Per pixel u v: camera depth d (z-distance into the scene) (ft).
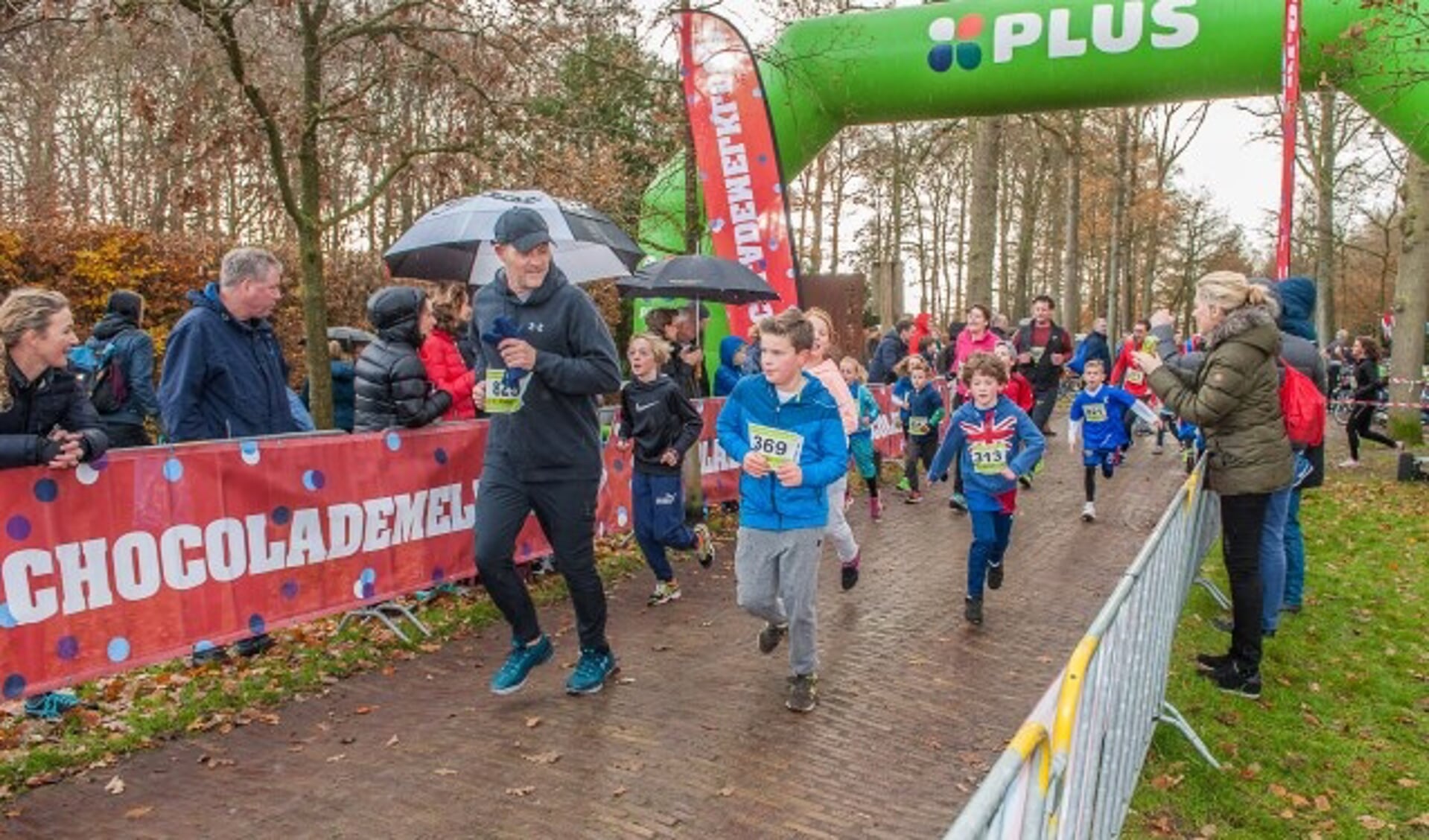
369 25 25.53
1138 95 36.55
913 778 13.26
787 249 31.32
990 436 19.54
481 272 25.18
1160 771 14.19
